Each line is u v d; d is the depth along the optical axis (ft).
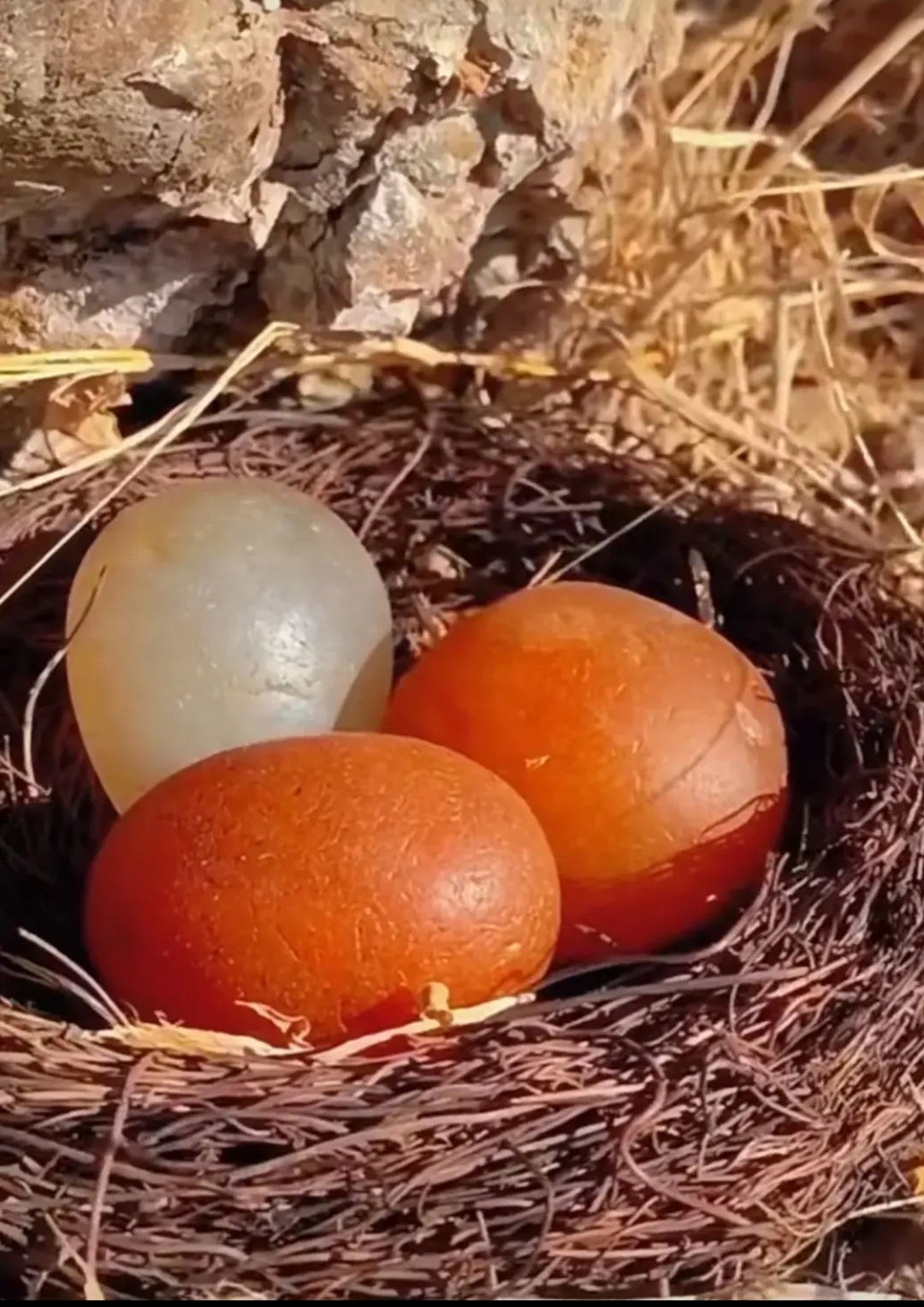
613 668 0.84
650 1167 0.74
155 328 0.99
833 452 1.14
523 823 0.79
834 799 0.88
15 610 0.96
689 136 1.07
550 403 1.09
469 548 1.03
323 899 0.75
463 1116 0.73
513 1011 0.77
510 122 0.96
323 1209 0.72
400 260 0.97
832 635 0.93
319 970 0.75
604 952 0.85
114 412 1.04
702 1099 0.75
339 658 0.88
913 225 1.17
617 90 0.99
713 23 1.12
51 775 0.94
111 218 0.92
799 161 1.12
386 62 0.91
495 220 1.03
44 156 0.86
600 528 1.01
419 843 0.76
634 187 1.10
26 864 0.91
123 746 0.87
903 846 0.83
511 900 0.77
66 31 0.83
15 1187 0.72
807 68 1.16
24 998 0.85
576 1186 0.73
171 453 1.01
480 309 1.07
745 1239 0.76
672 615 0.87
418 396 1.06
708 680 0.85
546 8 0.93
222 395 1.04
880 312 1.17
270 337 0.98
